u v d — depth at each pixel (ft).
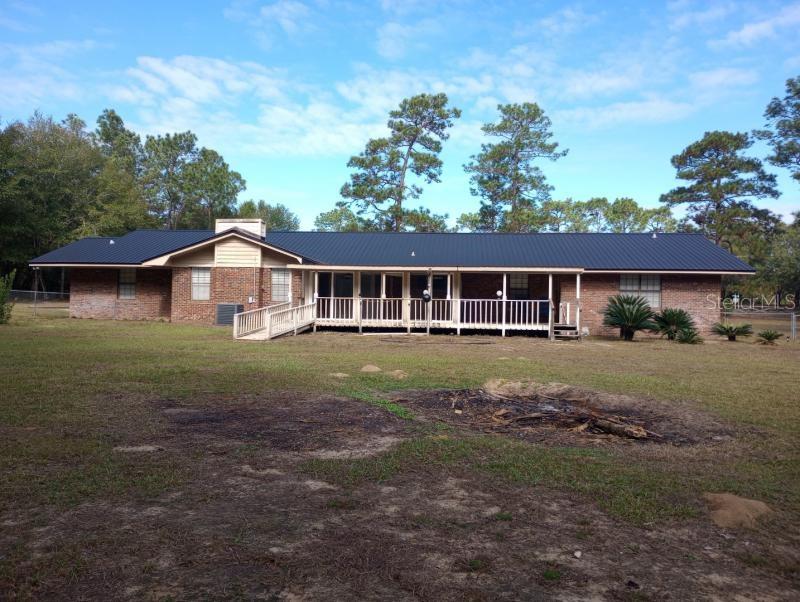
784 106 139.85
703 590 11.36
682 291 79.30
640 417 26.66
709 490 16.97
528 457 19.88
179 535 13.34
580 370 41.09
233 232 80.53
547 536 13.70
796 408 28.76
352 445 21.09
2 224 133.69
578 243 88.74
